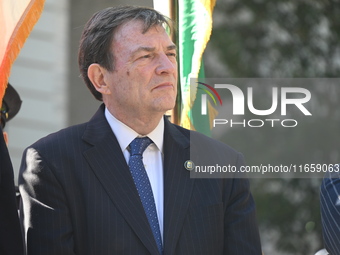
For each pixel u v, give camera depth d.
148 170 7.66
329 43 15.84
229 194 7.73
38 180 7.37
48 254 7.21
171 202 7.47
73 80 14.02
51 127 13.94
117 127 7.74
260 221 15.20
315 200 15.32
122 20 7.68
